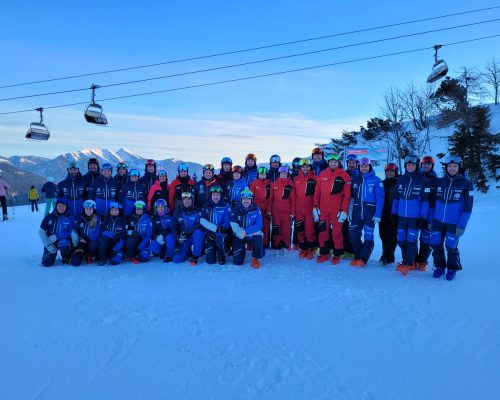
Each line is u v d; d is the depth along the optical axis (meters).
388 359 3.03
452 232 5.26
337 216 6.37
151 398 2.52
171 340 3.38
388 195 6.28
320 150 7.51
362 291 4.78
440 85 33.78
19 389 2.62
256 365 2.94
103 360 3.03
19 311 4.11
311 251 6.91
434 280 5.29
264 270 5.95
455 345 3.27
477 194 22.00
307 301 4.42
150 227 6.70
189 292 4.79
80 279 5.43
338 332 3.55
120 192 7.14
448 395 2.54
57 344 3.31
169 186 7.42
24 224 13.04
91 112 11.21
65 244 6.34
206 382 2.71
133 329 3.62
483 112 26.27
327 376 2.78
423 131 33.84
